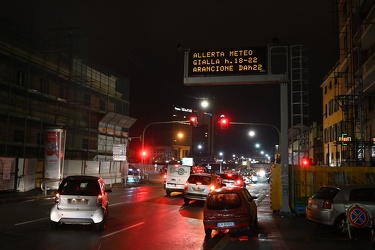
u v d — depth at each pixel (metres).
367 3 24.30
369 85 25.86
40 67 34.03
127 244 10.05
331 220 11.85
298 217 15.95
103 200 12.16
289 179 17.03
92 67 44.06
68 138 37.97
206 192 20.67
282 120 16.67
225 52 16.75
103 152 44.59
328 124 42.00
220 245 10.30
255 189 38.25
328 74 41.22
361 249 9.84
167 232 12.12
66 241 10.20
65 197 11.79
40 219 13.92
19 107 31.69
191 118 31.41
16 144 31.06
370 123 27.75
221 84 17.12
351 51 28.47
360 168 16.64
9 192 23.98
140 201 22.27
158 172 74.25
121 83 52.03
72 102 38.97
